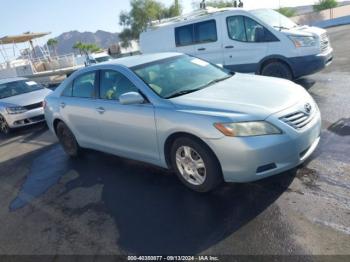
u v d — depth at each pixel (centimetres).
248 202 371
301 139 362
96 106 509
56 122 629
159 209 394
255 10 863
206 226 345
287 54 789
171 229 352
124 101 426
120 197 443
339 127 537
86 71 547
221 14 878
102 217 404
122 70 479
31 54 2898
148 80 455
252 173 354
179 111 393
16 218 446
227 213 359
